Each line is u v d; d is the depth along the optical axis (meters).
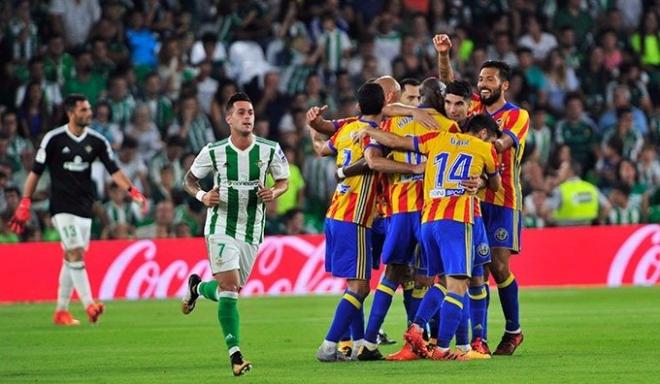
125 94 78.56
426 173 34.56
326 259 35.97
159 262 67.38
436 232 34.28
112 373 33.38
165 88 81.06
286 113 82.50
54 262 66.88
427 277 37.94
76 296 67.62
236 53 84.38
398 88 38.00
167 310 58.69
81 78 80.06
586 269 69.31
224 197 33.84
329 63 84.50
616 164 80.00
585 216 75.50
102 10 84.38
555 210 75.44
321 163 77.06
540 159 78.50
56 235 71.75
